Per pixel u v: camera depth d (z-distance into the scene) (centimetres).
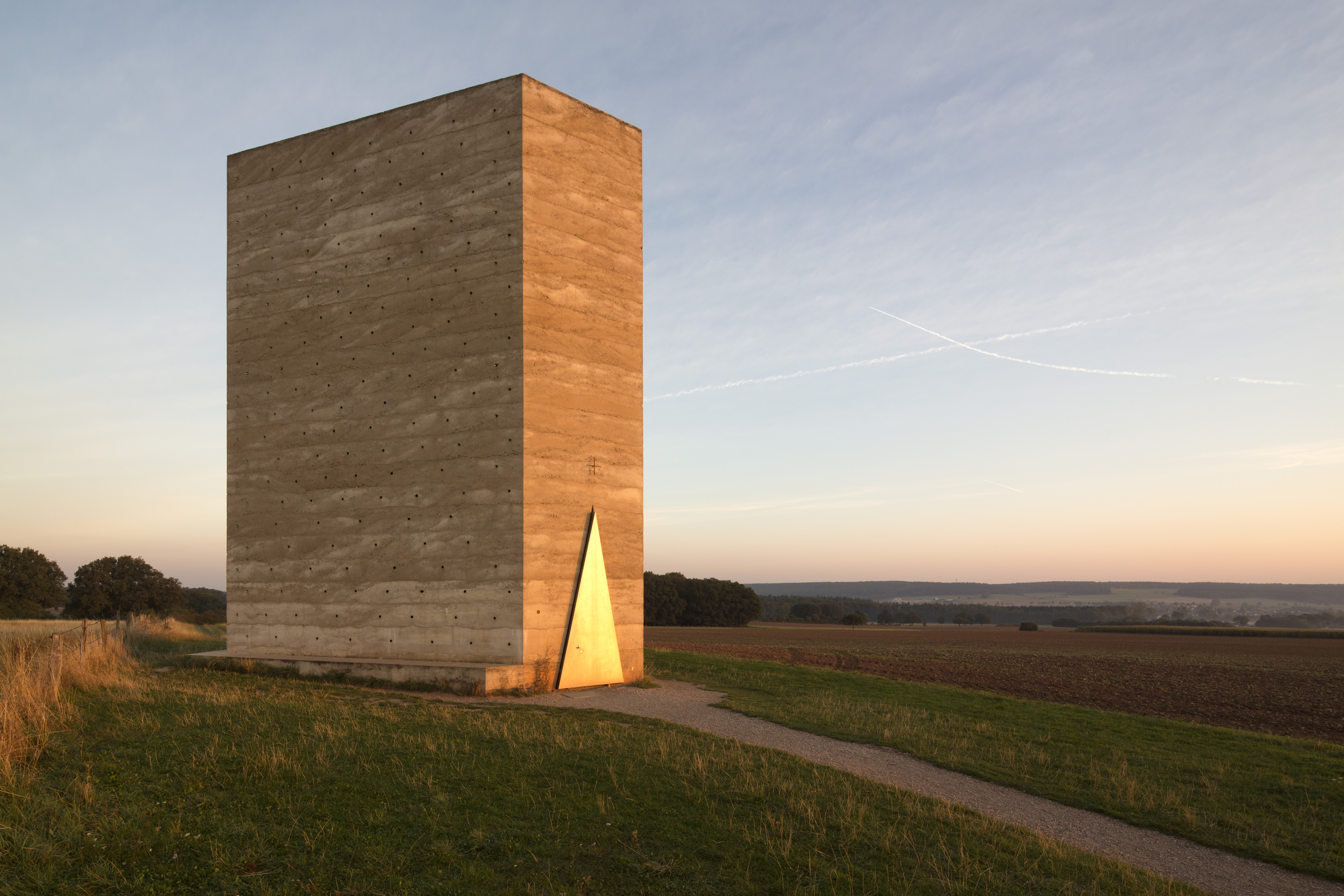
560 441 2491
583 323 2594
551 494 2452
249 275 2838
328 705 1786
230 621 2738
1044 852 1047
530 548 2380
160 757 1214
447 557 2456
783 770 1346
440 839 974
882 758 1572
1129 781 1452
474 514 2436
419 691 2252
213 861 884
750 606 11781
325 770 1192
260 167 2853
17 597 8150
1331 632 10356
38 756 1158
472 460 2453
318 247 2741
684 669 3028
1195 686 3878
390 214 2645
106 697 1623
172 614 9044
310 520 2658
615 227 2725
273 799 1061
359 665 2366
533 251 2478
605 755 1366
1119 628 12112
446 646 2430
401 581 2508
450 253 2547
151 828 956
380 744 1363
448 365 2514
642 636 2866
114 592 8706
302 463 2692
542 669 2350
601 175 2695
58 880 825
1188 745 1894
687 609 11612
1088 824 1229
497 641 2372
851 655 5525
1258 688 3791
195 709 1575
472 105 2564
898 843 1038
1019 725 2075
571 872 914
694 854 974
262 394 2780
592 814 1073
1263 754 1805
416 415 2544
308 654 2606
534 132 2520
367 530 2575
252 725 1450
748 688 2602
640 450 2742
